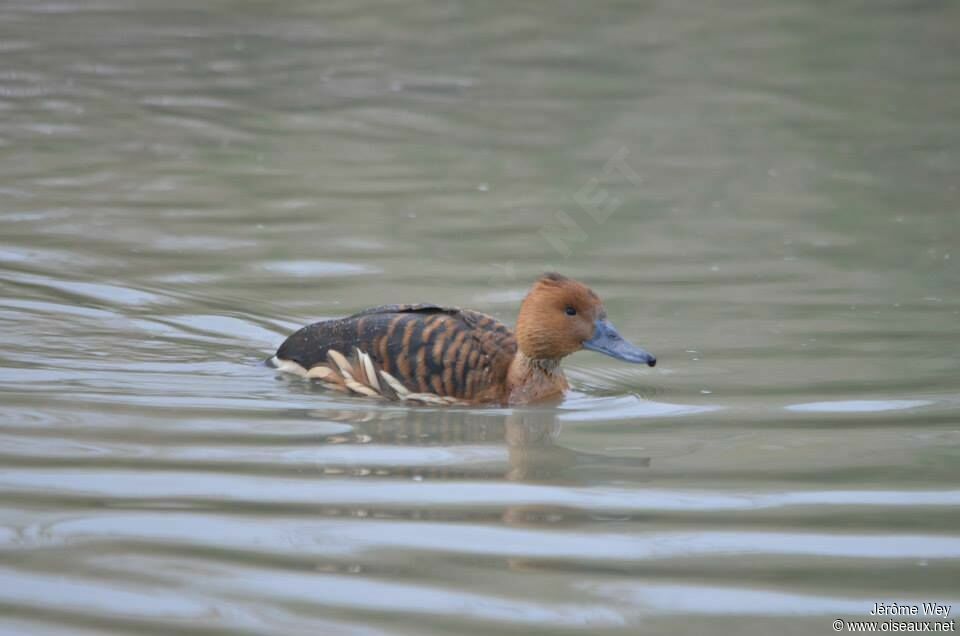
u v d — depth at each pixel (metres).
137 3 33.31
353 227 19.14
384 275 17.17
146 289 16.33
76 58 28.14
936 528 10.41
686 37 30.41
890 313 16.05
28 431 12.05
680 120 24.73
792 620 8.94
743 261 18.09
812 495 11.03
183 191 20.48
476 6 33.31
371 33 30.75
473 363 13.43
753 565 9.78
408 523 10.38
